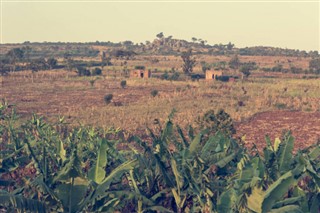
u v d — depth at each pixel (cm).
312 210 1666
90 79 12256
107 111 6372
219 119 3472
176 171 1705
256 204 1466
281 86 10188
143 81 11662
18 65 14538
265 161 1844
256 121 5950
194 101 7638
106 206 1590
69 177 1489
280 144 1873
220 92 9100
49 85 10862
